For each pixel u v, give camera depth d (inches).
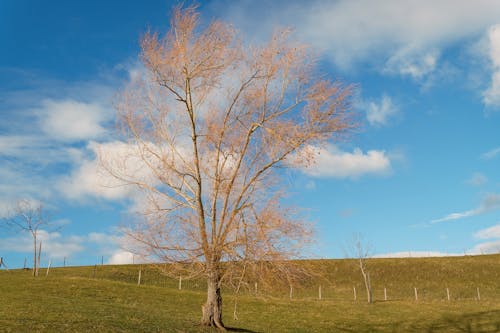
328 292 2336.4
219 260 747.4
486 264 3112.7
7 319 773.3
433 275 2859.3
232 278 724.0
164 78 802.2
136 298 1441.9
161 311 1210.0
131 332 769.6
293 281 701.9
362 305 1726.1
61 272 2395.4
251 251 684.7
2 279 1599.4
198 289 2102.6
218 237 754.8
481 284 2610.7
